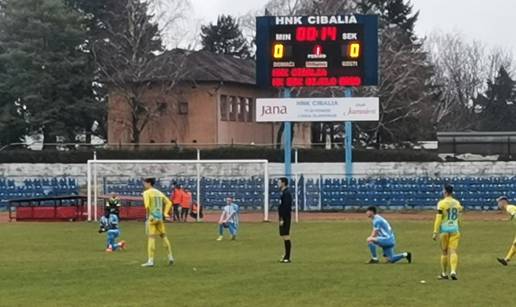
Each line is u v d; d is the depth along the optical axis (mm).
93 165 55562
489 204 55406
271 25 47562
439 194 55875
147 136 76062
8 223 45219
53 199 47875
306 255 25766
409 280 18328
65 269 20906
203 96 75688
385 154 64375
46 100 70812
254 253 26578
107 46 73250
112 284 17781
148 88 73312
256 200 56844
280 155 64875
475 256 25109
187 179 59219
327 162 64375
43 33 71062
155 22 74812
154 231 21891
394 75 74375
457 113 117438
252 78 82438
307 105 51469
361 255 25719
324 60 47344
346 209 55969
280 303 15055
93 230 38750
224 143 76250
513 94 120062
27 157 65375
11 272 20250
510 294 16172
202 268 21047
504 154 68188
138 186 58406
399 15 93188
